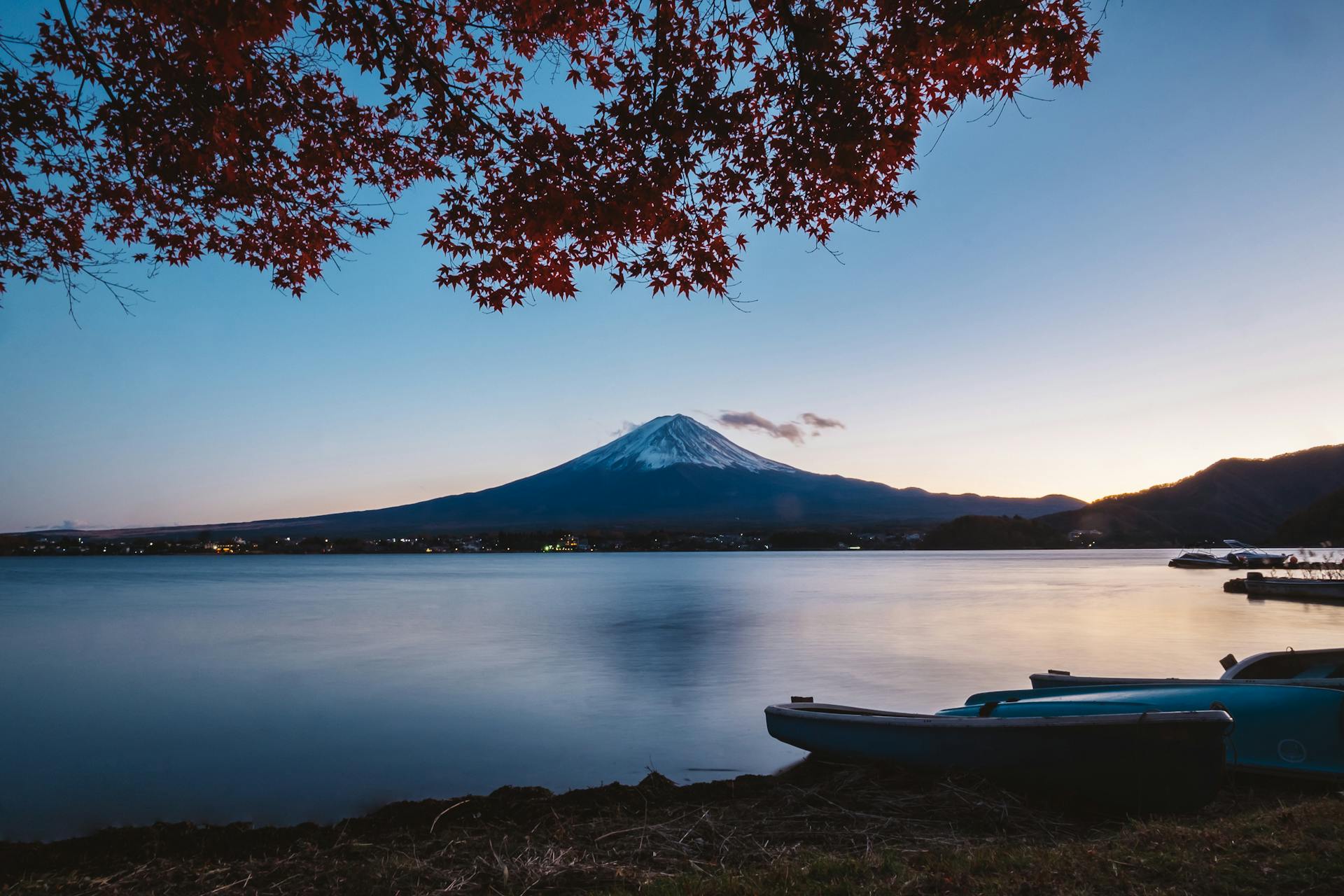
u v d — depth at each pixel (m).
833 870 5.93
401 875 6.65
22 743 13.55
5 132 7.07
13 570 122.31
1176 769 7.78
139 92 6.90
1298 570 69.62
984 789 8.66
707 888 5.64
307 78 7.30
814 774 10.20
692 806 8.85
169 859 7.84
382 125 7.67
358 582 79.81
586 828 8.05
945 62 6.66
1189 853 5.73
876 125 6.71
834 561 148.25
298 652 25.16
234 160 7.32
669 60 6.76
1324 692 9.02
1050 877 5.43
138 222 7.90
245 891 6.57
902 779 9.19
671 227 7.28
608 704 16.42
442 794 10.59
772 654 23.59
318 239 8.23
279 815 9.82
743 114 6.68
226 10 5.26
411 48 6.53
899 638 27.25
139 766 12.02
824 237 7.70
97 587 69.75
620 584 70.00
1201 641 25.53
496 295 7.91
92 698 17.61
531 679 19.62
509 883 6.32
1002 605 41.69
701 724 14.57
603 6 7.04
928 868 5.95
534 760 12.20
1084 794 8.20
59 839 9.02
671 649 25.00
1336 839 5.67
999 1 6.02
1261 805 8.17
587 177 7.05
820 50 6.43
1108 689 10.42
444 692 17.89
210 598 53.31
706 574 93.69
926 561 145.38
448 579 86.06
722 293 7.71
